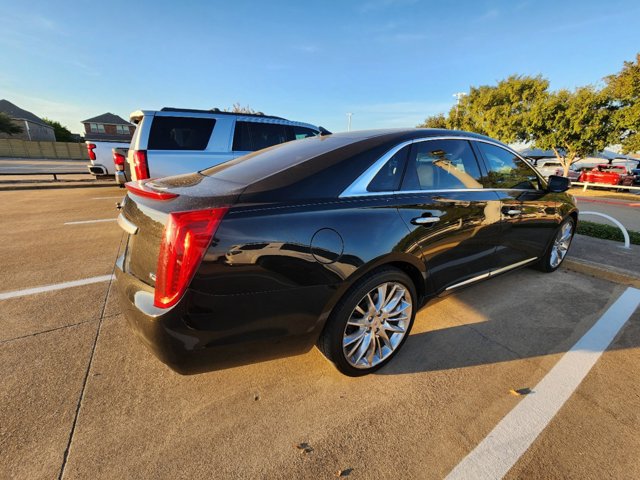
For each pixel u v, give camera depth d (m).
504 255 2.95
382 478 1.50
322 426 1.76
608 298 3.18
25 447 1.60
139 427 1.73
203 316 1.52
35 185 11.30
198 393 1.97
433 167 2.40
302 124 6.43
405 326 2.27
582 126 16.80
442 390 2.02
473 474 1.51
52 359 2.22
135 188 1.90
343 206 1.86
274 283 1.63
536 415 1.83
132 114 5.64
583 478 1.49
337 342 1.94
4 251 4.38
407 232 2.06
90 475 1.48
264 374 2.15
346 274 1.81
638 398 1.95
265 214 1.63
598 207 10.30
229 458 1.58
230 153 5.71
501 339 2.53
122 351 2.33
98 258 4.14
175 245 1.47
